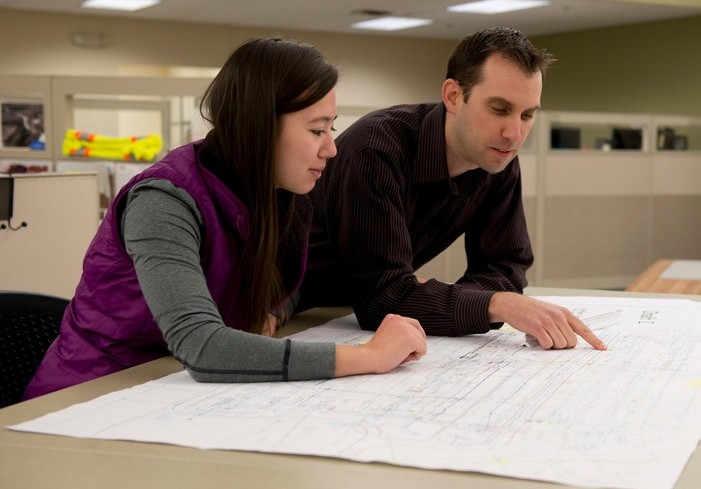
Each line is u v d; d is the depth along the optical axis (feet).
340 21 34.01
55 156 16.42
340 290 5.24
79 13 32.32
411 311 4.36
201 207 3.67
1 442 2.59
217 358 3.28
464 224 5.38
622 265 20.89
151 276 3.45
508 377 3.35
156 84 16.19
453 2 29.58
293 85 3.62
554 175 19.79
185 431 2.67
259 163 3.68
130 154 15.99
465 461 2.39
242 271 3.89
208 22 34.35
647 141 21.15
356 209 4.64
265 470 2.35
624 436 2.60
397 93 39.24
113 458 2.45
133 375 3.47
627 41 36.47
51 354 3.92
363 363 3.38
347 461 2.42
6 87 16.76
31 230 9.16
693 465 2.39
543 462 2.38
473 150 4.72
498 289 5.15
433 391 3.14
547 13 32.19
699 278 11.19
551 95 39.99
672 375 3.36
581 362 3.61
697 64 34.06
